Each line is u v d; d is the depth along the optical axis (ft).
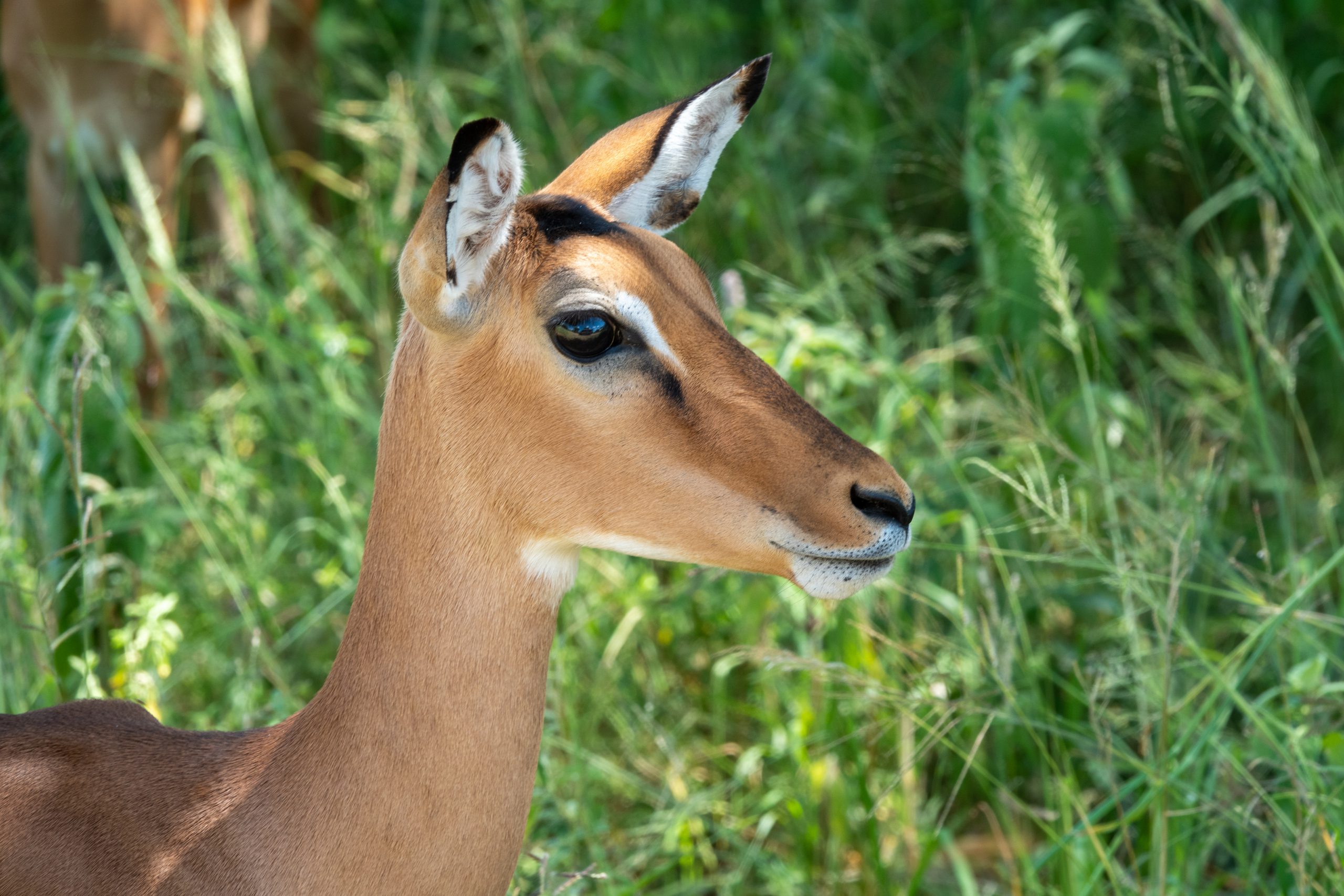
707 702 29.94
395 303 37.47
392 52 45.11
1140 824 26.04
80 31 37.24
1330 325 29.60
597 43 44.32
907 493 16.63
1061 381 34.78
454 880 16.71
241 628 28.89
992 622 25.49
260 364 37.93
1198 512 25.07
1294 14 39.47
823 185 40.19
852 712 26.30
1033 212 28.86
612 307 16.11
